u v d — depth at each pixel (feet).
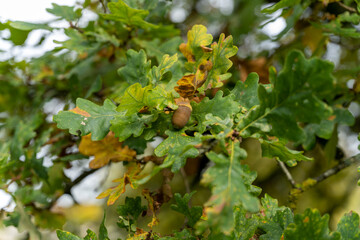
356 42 2.98
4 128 2.89
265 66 2.49
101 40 2.18
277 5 1.86
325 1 2.20
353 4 2.58
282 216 1.65
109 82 2.80
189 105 1.60
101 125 1.64
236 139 1.46
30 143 2.68
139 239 1.74
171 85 1.71
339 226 1.55
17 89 2.97
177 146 1.56
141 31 2.29
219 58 1.68
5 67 2.79
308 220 1.48
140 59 1.75
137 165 1.94
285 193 3.56
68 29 2.19
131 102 1.55
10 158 2.34
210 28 3.33
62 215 2.48
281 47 2.92
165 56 1.65
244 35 3.07
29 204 2.39
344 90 2.27
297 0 1.87
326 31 2.46
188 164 2.67
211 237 1.58
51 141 2.41
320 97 1.42
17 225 2.22
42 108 2.88
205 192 3.43
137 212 1.82
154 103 1.57
